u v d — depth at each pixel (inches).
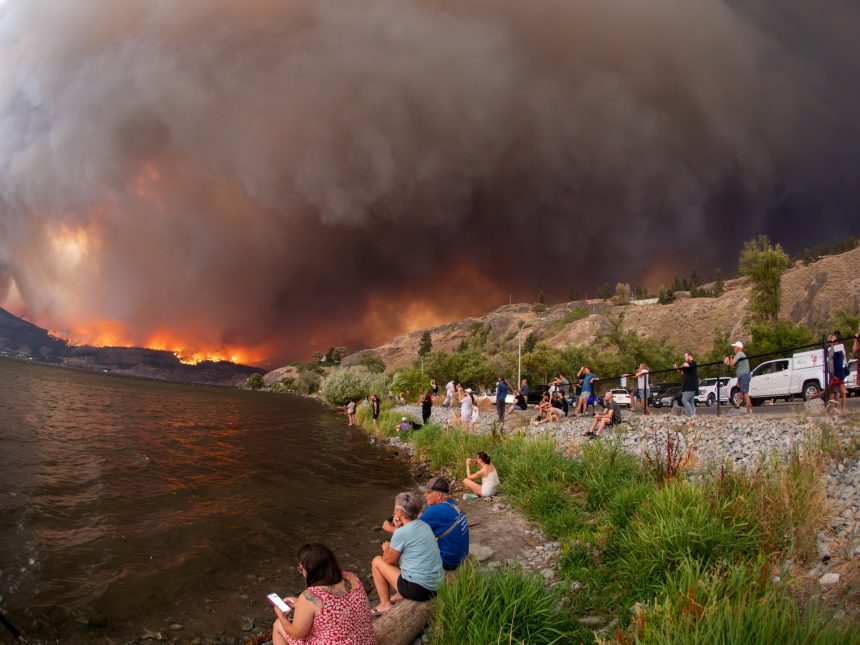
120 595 240.4
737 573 163.0
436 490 266.2
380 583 221.0
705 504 226.4
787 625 129.5
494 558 287.4
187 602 240.5
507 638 166.6
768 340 1539.1
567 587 211.3
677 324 4960.6
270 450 761.0
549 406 761.6
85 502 390.3
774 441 382.0
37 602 223.0
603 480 346.6
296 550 322.7
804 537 202.8
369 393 2018.9
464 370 2896.2
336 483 536.1
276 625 165.9
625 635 158.7
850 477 254.7
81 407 1302.9
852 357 724.7
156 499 418.6
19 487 415.5
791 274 4569.4
